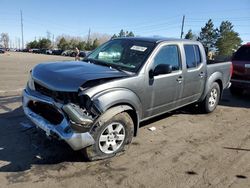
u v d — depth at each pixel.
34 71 4.80
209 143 5.48
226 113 7.71
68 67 4.74
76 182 3.86
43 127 4.27
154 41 5.50
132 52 5.29
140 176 4.10
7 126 5.67
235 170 4.46
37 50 88.38
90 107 4.06
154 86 5.12
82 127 3.99
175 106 5.98
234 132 6.19
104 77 4.34
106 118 4.28
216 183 4.05
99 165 4.33
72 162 4.37
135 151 4.89
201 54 6.66
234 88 10.21
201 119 6.98
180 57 5.89
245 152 5.15
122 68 4.97
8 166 4.17
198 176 4.21
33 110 4.66
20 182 3.79
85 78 4.18
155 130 5.96
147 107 5.11
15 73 15.58
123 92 4.45
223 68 7.60
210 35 77.69
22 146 4.82
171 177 4.13
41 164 4.27
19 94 9.02
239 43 76.31
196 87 6.53
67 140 3.98
